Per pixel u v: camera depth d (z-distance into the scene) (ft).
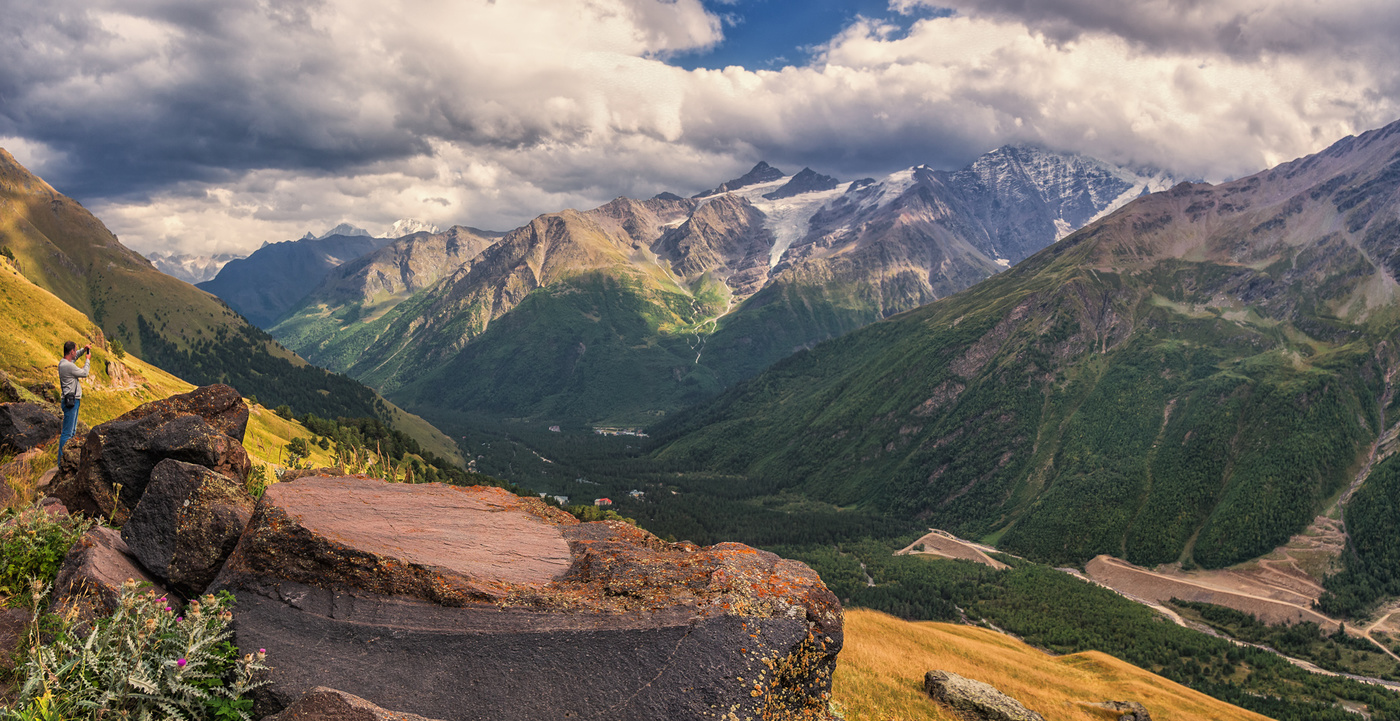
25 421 70.08
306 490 42.09
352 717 25.08
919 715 106.73
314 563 32.58
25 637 29.43
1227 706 225.76
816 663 32.48
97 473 45.16
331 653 29.48
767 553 38.45
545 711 27.99
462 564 34.37
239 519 35.83
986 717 115.44
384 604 31.55
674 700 28.35
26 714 23.80
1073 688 185.37
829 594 35.12
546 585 34.04
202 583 34.32
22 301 511.81
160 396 510.17
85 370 63.77
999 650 224.74
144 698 26.22
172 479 36.01
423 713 27.58
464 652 29.73
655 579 34.40
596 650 29.86
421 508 43.19
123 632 28.40
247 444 430.61
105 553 33.83
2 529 37.22
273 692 27.68
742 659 29.84
